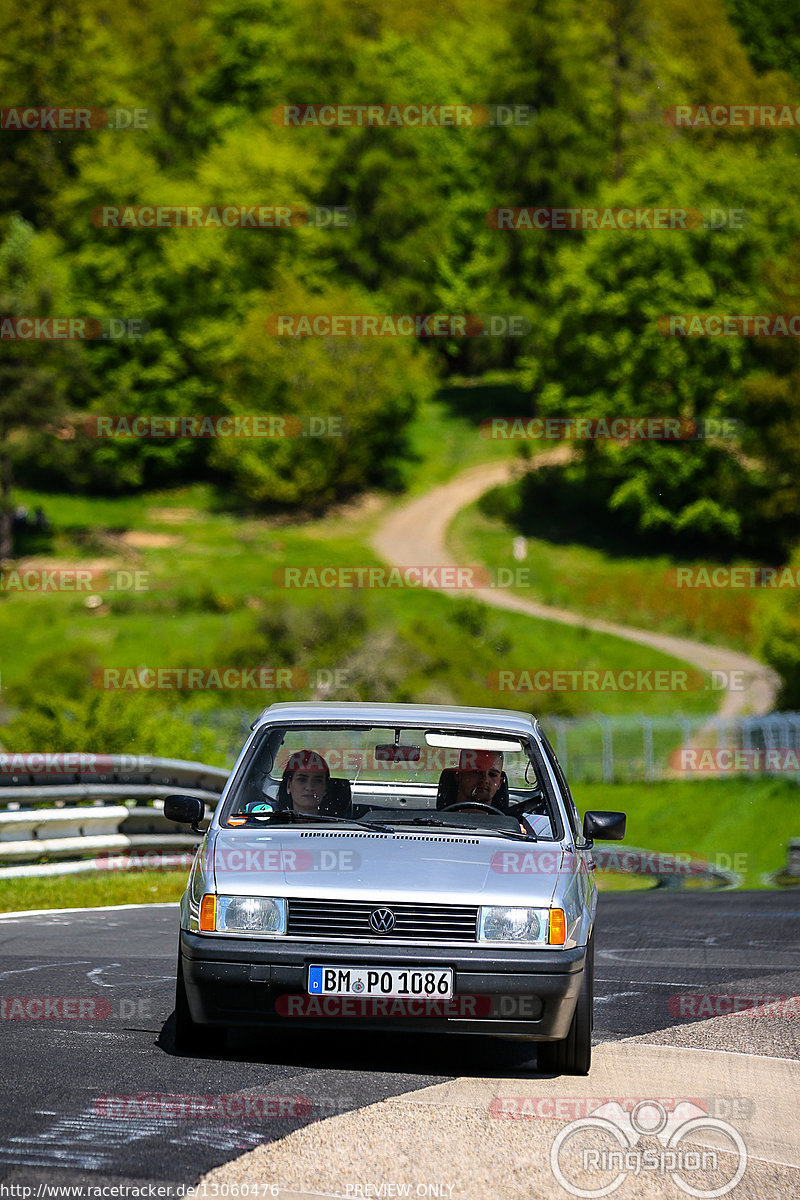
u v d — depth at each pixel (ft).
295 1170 45.21
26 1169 44.09
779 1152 51.19
